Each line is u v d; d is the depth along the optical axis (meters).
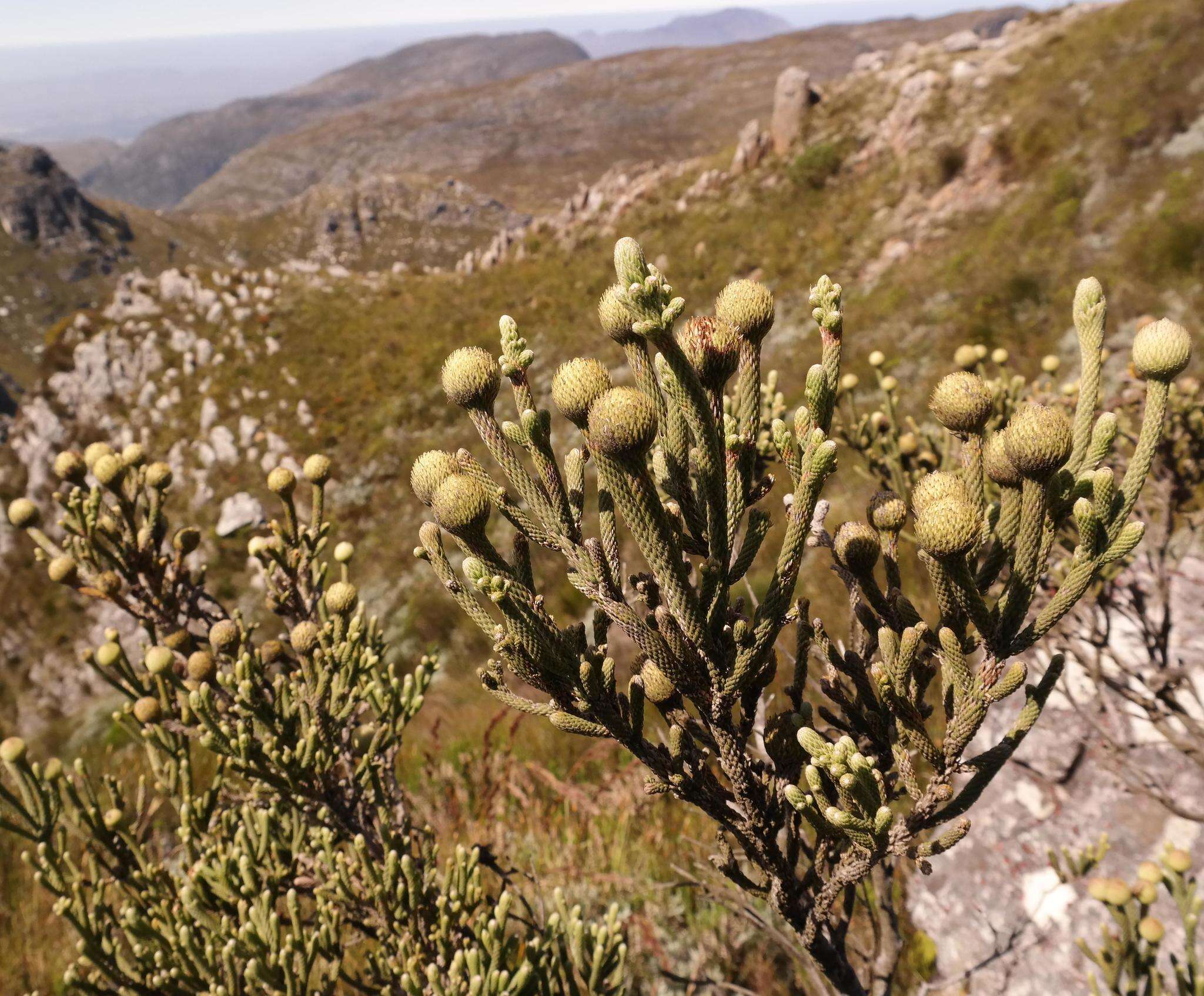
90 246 154.25
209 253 167.75
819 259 18.45
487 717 5.66
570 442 12.62
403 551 14.36
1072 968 3.07
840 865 1.25
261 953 1.91
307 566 2.37
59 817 2.08
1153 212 12.50
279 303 24.34
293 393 20.61
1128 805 3.34
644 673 1.18
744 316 1.02
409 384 19.73
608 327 1.03
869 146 21.30
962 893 3.54
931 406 1.09
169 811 3.81
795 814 1.35
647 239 23.52
